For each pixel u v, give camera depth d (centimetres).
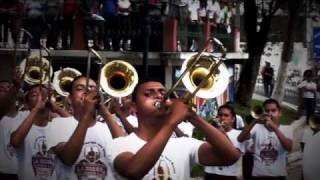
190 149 366
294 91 2488
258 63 2086
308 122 729
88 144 453
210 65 366
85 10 1684
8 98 623
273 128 739
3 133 622
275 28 2811
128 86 475
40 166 520
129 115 628
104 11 1703
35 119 524
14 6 1634
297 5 1995
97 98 423
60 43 1708
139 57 1703
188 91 349
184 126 612
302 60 2520
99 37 1703
